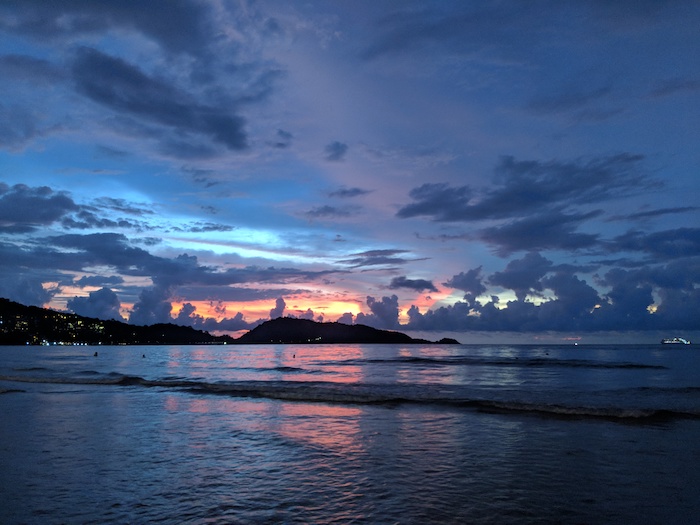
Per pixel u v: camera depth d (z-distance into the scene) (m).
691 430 15.79
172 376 42.53
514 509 8.26
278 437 14.46
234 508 8.20
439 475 10.38
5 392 26.52
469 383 34.97
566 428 16.08
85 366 60.53
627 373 46.97
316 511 8.05
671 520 7.82
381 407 21.09
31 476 10.17
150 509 8.12
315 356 114.25
